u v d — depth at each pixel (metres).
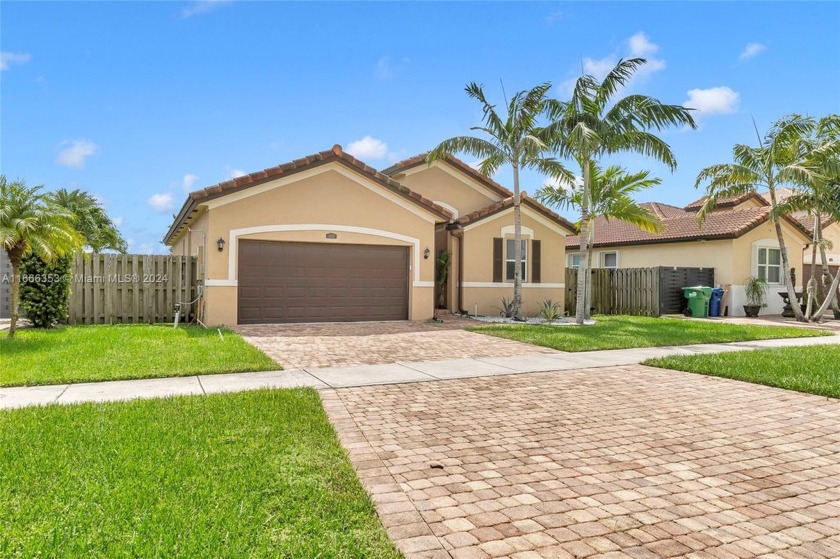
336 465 4.51
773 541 3.45
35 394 6.79
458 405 6.77
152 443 4.83
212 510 3.59
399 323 15.97
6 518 3.43
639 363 9.84
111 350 9.78
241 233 14.55
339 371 8.71
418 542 3.35
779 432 5.81
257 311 14.96
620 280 22.19
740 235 21.98
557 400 7.10
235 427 5.41
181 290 15.62
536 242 19.81
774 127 18.94
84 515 3.47
